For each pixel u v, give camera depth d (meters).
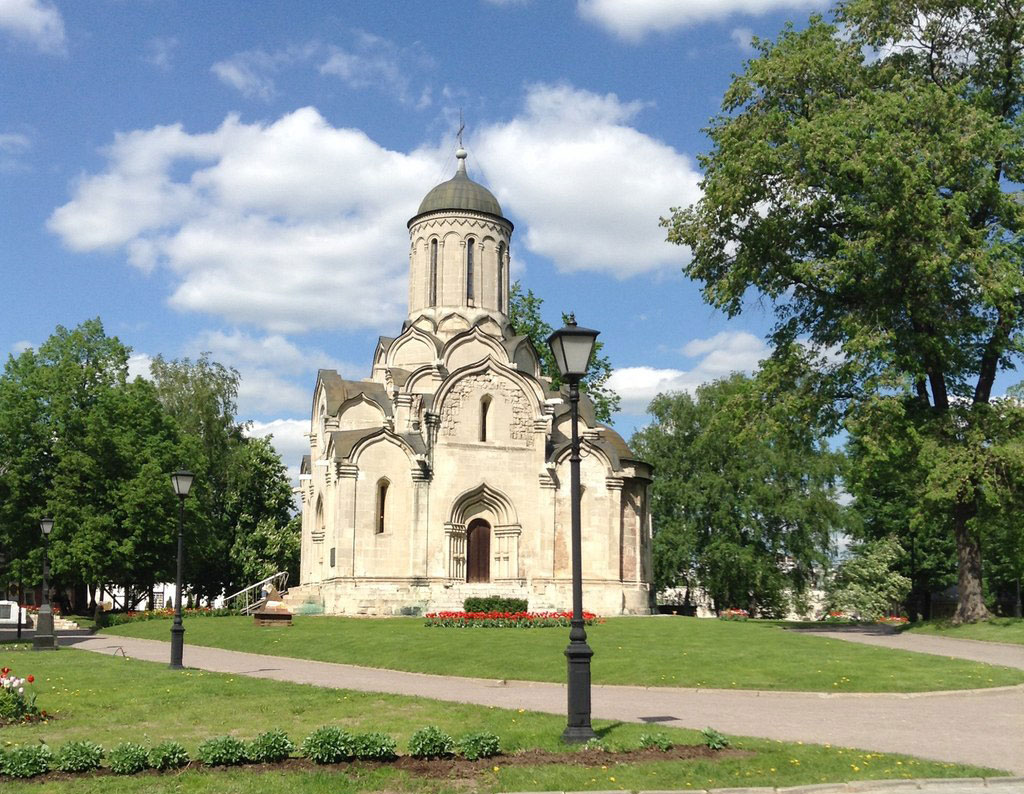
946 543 78.88
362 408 57.62
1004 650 35.50
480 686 27.16
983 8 41.62
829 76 41.50
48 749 15.62
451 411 54.44
